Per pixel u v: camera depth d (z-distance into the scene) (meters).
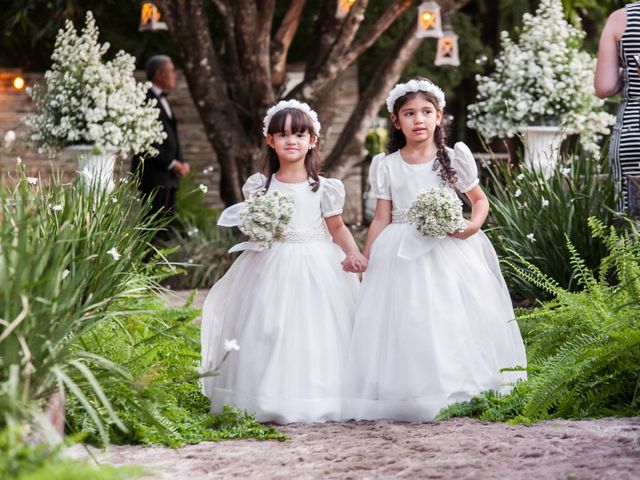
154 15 10.36
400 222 4.73
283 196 4.62
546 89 7.69
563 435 3.79
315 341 4.48
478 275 4.61
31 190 4.28
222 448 3.84
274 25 15.44
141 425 3.92
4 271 3.21
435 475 3.29
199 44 10.07
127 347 4.36
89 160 8.00
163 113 9.61
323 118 10.70
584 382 4.33
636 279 4.66
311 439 3.98
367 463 3.50
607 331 4.45
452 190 4.74
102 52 8.28
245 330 4.53
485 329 4.52
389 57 10.64
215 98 10.23
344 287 4.68
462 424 4.11
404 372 4.38
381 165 4.82
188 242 10.24
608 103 12.76
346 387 4.46
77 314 3.73
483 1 16.55
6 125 13.73
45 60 16.12
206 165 14.05
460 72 15.98
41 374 3.29
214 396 4.58
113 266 4.32
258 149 10.37
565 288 6.16
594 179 6.47
